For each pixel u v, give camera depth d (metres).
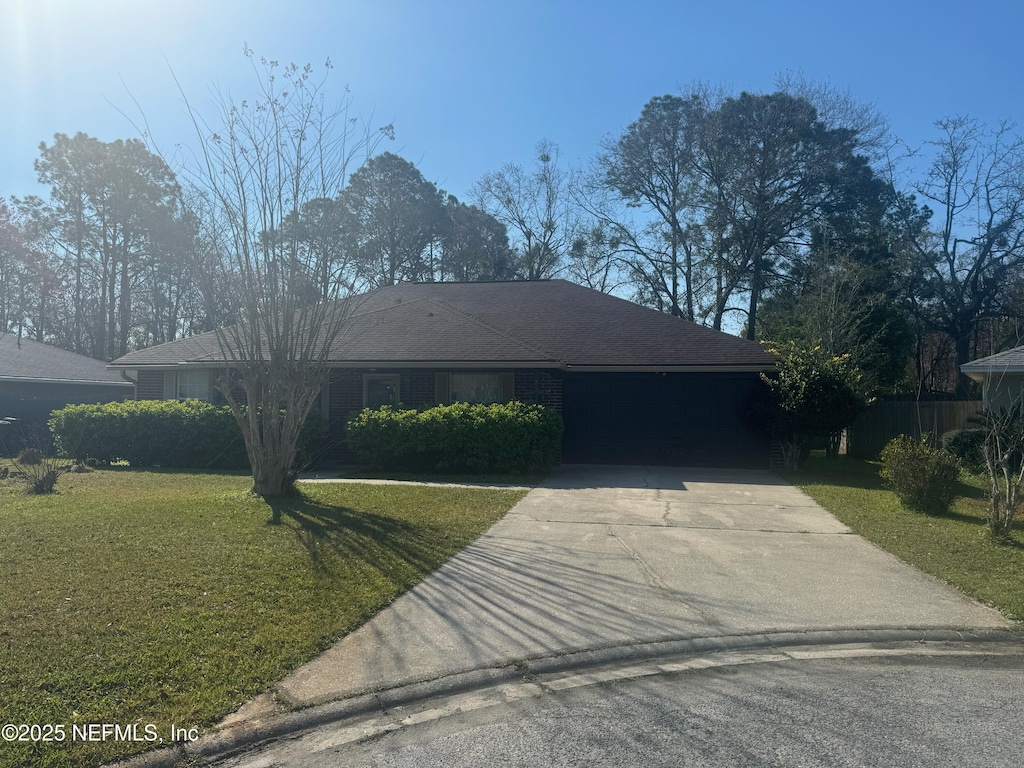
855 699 4.54
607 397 17.67
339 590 6.27
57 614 5.45
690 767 3.68
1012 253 35.84
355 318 18.25
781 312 31.84
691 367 16.62
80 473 14.46
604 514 10.16
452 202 46.72
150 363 18.42
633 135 37.22
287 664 4.79
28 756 3.60
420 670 4.82
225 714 4.14
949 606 6.30
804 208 35.16
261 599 5.96
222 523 8.72
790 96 34.06
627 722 4.20
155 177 38.41
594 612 6.02
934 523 9.72
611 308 19.97
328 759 3.78
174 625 5.30
